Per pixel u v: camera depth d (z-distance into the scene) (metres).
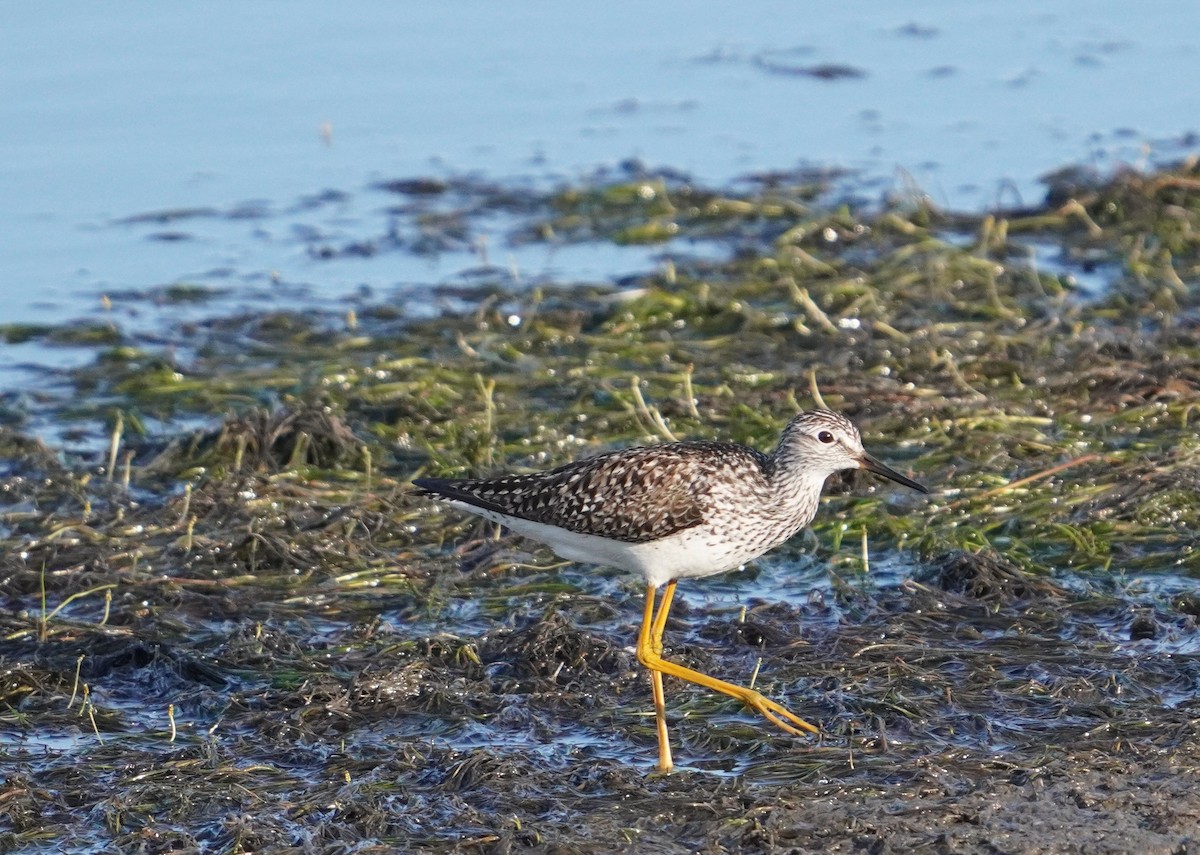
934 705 10.91
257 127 23.89
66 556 13.61
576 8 28.16
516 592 13.11
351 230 21.50
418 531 14.07
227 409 16.61
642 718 11.04
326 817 9.68
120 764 10.51
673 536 11.24
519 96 25.25
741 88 25.58
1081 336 17.22
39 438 15.87
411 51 26.28
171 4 26.77
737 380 16.56
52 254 20.75
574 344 17.91
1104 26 27.67
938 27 27.80
